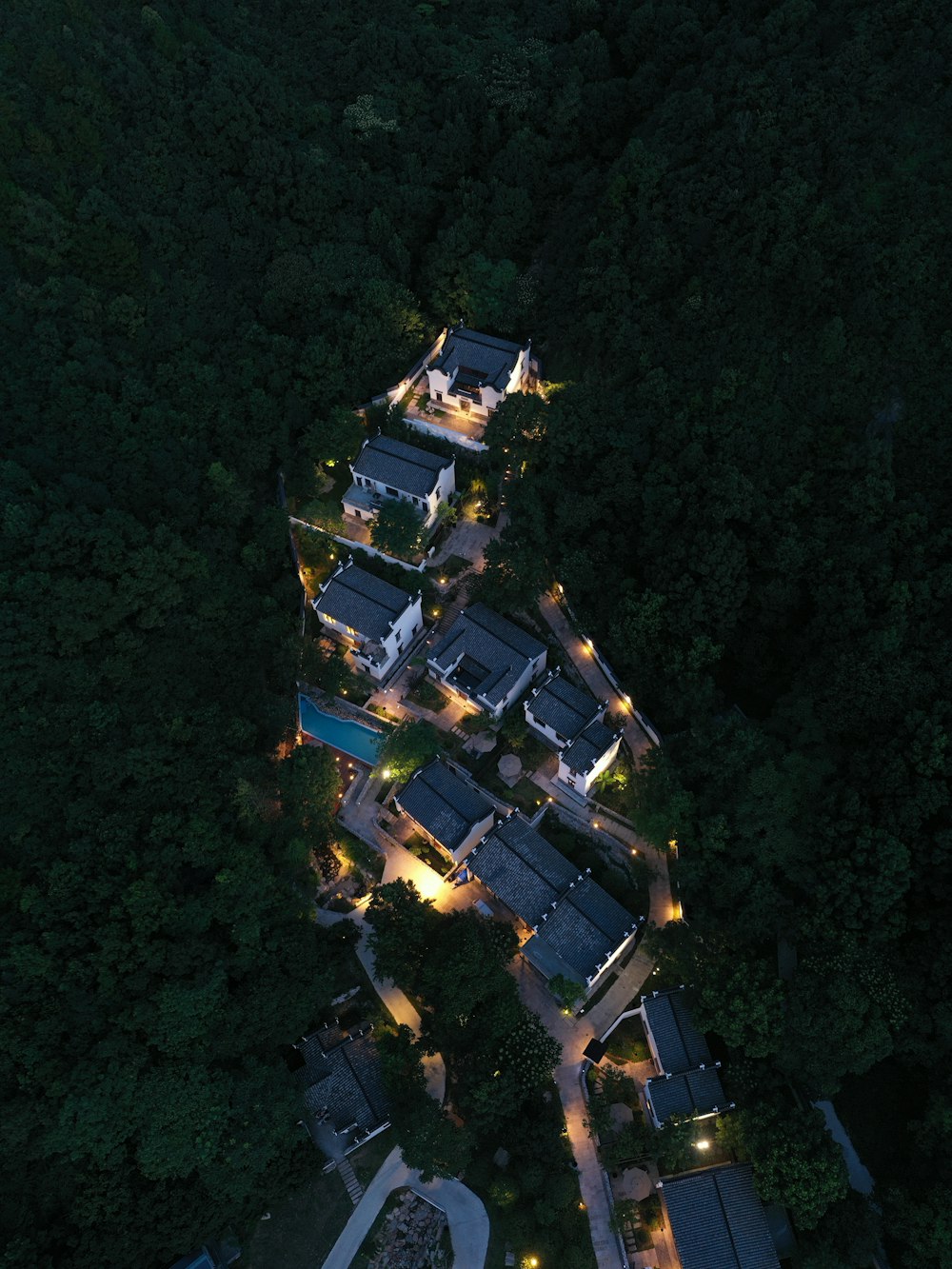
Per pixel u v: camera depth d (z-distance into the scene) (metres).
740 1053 66.12
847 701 70.38
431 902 73.88
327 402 92.88
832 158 80.75
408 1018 72.19
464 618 83.12
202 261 92.38
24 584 70.50
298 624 86.50
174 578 78.81
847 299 79.06
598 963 68.81
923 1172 62.62
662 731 81.38
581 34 105.44
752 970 65.94
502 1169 66.25
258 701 80.44
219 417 87.44
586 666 84.38
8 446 78.56
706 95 87.00
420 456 88.88
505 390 90.00
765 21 88.62
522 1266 62.72
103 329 85.56
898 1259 61.56
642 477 83.69
